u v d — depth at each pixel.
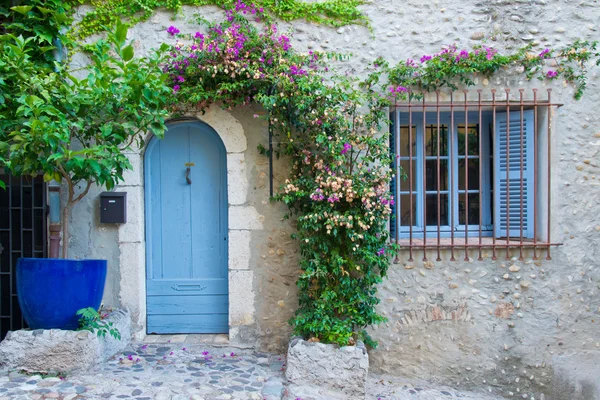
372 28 4.35
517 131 4.46
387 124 4.33
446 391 4.28
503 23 4.37
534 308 4.38
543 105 4.36
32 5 4.10
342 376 3.71
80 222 4.31
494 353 4.38
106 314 4.12
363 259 4.09
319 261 4.00
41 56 4.20
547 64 4.38
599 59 4.38
